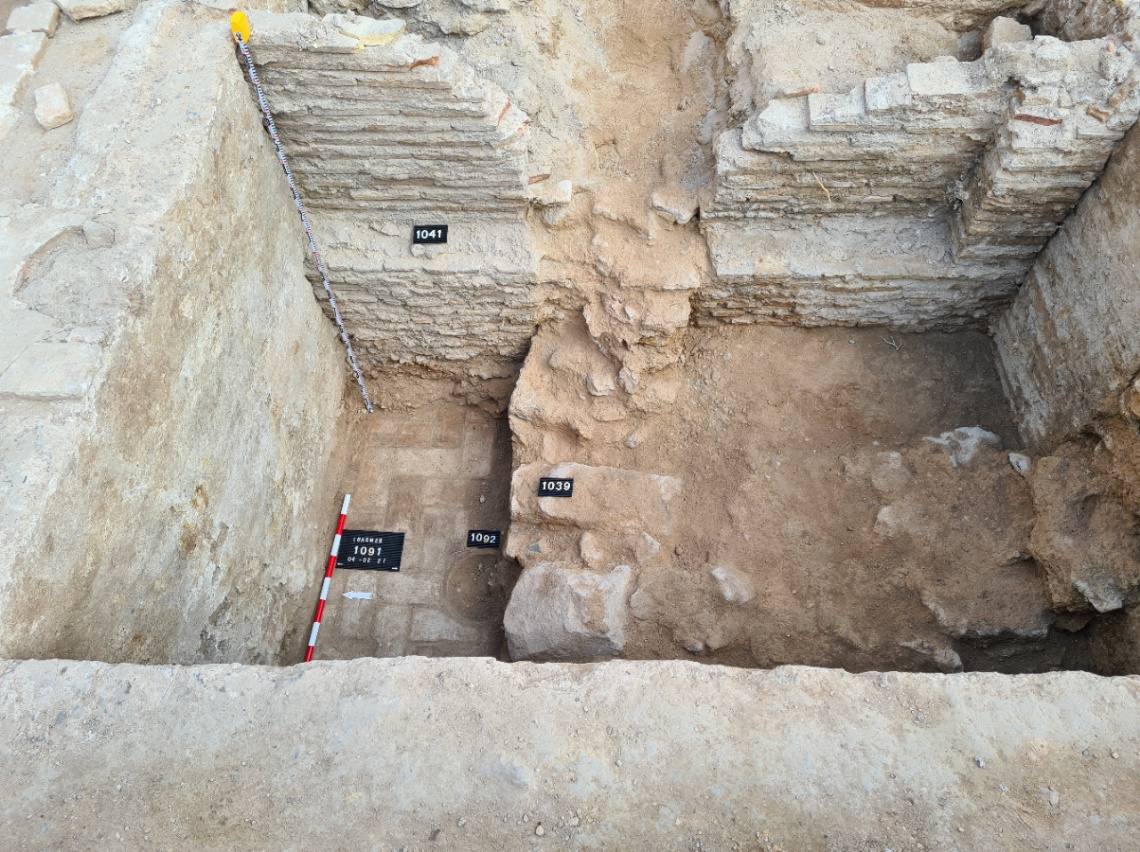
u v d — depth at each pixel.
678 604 3.99
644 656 3.98
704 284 4.40
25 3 4.21
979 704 2.48
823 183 4.06
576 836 2.31
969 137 3.77
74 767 2.44
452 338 4.94
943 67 3.64
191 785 2.41
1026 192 3.77
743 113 4.12
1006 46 3.48
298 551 4.55
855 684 2.53
